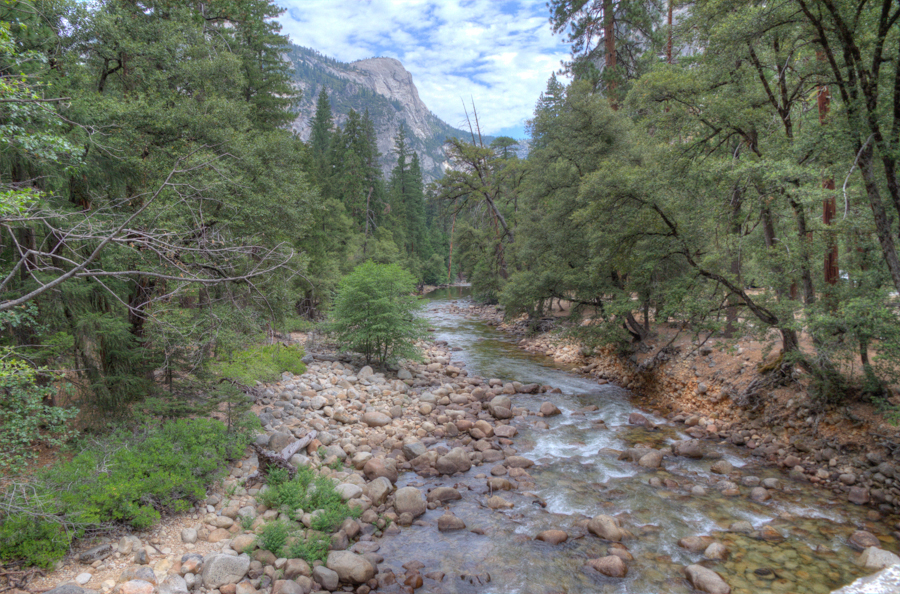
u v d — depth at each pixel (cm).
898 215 921
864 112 855
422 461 1060
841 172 1014
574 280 1917
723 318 1641
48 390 621
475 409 1486
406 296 1842
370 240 4862
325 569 638
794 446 1068
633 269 1527
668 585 644
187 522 713
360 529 781
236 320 1022
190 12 1544
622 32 2734
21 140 583
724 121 1195
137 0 1266
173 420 912
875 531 762
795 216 1137
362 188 5272
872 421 985
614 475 1014
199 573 602
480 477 1009
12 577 525
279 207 1180
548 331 2745
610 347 2025
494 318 3809
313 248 2566
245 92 2362
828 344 1052
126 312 1002
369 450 1116
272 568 639
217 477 827
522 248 2591
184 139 1048
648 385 1655
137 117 976
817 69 1062
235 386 1067
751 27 991
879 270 1017
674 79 1255
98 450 755
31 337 788
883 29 817
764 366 1283
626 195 1412
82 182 952
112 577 555
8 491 577
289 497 805
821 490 915
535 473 1029
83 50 1008
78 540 612
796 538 752
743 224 1359
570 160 2159
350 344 1798
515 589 640
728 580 647
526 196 2598
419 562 698
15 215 543
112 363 912
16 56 616
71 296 842
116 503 645
